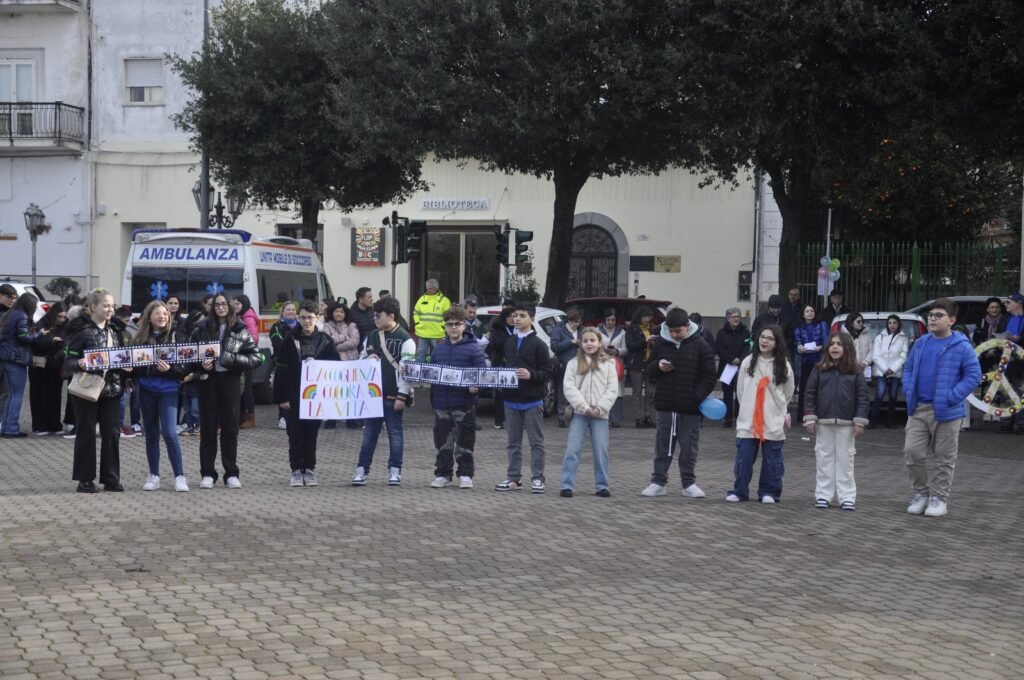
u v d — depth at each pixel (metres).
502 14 22.62
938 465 11.42
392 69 23.39
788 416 12.05
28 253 36.12
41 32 35.78
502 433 18.08
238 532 9.79
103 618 7.00
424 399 23.64
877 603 7.83
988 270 28.09
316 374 12.50
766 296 34.88
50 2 34.91
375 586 7.95
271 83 26.56
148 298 20.84
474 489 12.60
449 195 37.09
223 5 29.02
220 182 29.27
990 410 18.00
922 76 20.47
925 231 33.56
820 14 20.69
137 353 11.77
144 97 35.84
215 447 12.48
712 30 21.78
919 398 11.51
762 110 21.50
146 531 9.75
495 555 9.05
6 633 6.66
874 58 21.19
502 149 23.03
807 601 7.82
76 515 10.43
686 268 35.72
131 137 35.81
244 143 26.92
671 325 12.16
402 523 10.33
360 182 27.28
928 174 32.19
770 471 12.04
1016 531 10.66
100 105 35.88
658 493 12.37
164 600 7.45
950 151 31.00
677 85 21.62
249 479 13.27
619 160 24.78
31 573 8.14
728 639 6.82
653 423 19.62
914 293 28.45
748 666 6.29
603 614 7.32
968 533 10.53
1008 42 19.98
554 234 24.88
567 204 24.73
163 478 13.20
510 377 12.28
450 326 12.54
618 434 18.55
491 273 37.28
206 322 12.68
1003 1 20.00
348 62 25.08
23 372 16.88
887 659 6.51
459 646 6.55
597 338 12.19
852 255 28.86
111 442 11.98
